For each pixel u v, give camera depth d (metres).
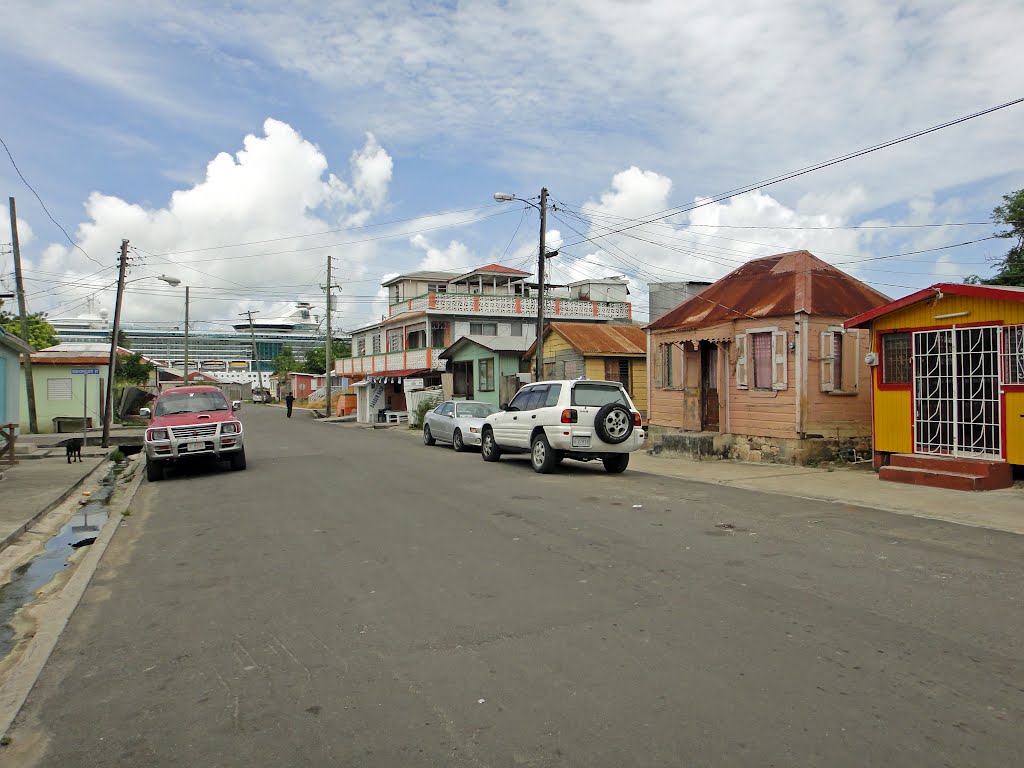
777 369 15.84
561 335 26.47
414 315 41.06
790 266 16.97
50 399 31.50
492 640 5.04
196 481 14.65
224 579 6.93
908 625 5.18
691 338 18.47
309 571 7.08
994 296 11.23
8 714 4.11
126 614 5.94
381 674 4.52
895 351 13.14
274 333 122.75
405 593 6.21
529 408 15.37
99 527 10.63
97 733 3.87
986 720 3.75
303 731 3.81
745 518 9.31
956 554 7.30
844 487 11.90
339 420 43.75
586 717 3.86
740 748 3.51
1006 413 11.27
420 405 33.41
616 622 5.34
